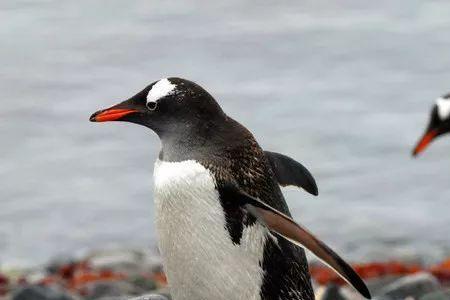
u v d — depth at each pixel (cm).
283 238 918
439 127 1587
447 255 2020
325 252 857
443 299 1366
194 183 896
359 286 845
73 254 2166
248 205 887
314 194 945
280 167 943
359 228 2272
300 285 928
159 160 924
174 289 938
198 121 912
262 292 913
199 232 901
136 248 2130
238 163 907
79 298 1458
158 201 913
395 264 1780
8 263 2108
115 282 1586
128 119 932
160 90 921
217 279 909
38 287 1424
